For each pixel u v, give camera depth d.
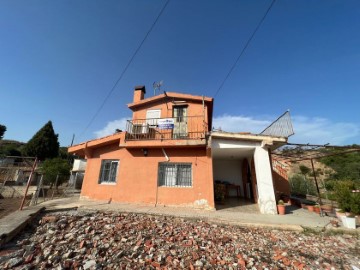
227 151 10.63
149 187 10.05
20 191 15.49
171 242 5.16
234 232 6.27
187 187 9.73
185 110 11.95
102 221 6.52
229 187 14.43
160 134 11.21
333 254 4.96
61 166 18.25
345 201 7.99
